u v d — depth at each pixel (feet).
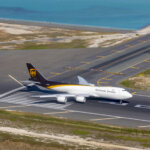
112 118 605.31
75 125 558.97
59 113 631.97
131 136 507.30
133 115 621.31
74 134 506.89
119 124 573.74
